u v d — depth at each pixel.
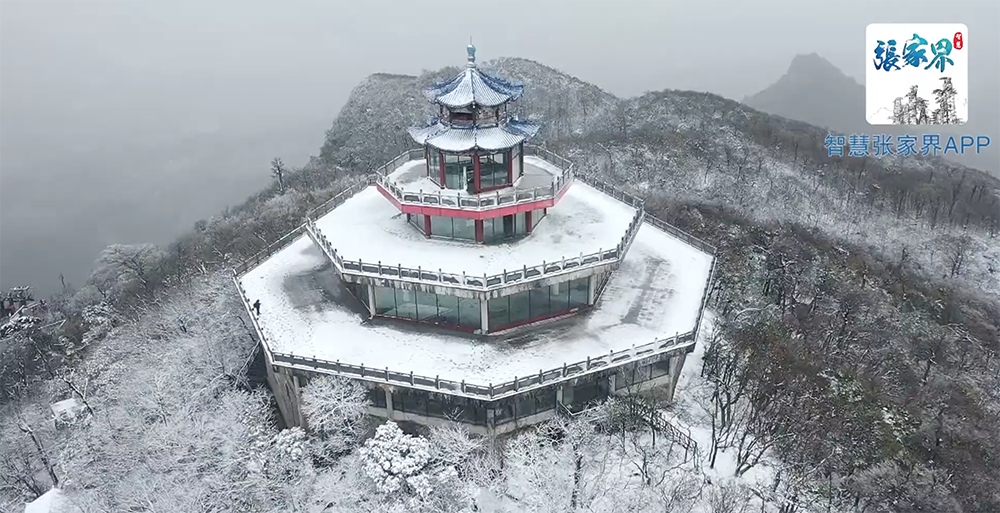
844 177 121.69
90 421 53.41
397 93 164.62
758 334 56.69
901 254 97.94
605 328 46.47
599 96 165.25
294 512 39.00
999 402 61.78
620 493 37.81
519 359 43.09
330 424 41.78
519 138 47.81
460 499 37.16
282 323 48.41
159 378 51.00
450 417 42.56
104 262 98.94
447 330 46.88
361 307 50.41
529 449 39.31
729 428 42.38
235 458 41.91
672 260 56.88
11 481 54.69
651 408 43.00
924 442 50.12
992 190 130.88
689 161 116.56
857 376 55.66
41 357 74.19
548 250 48.25
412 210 48.47
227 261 77.19
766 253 77.25
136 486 41.91
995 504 45.38
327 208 58.22
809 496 40.59
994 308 86.50
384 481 37.12
